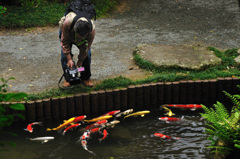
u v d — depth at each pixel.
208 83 5.32
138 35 7.63
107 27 8.24
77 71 4.62
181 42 7.14
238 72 5.53
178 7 9.77
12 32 7.77
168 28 8.13
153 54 6.16
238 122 3.82
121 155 3.97
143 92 5.20
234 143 3.64
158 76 5.34
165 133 4.49
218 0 10.21
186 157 3.93
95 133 4.46
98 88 5.05
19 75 5.54
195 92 5.34
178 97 5.36
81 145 4.18
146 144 4.21
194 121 4.80
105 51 6.62
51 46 6.96
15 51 6.63
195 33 7.71
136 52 6.34
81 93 4.95
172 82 5.28
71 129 4.55
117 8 9.82
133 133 4.49
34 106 4.69
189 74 5.47
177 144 4.21
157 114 5.07
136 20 8.81
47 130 4.56
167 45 6.69
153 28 8.15
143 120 4.87
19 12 8.56
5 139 4.32
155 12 9.43
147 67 5.74
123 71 5.70
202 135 4.42
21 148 4.12
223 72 5.53
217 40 7.21
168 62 5.77
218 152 3.70
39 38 7.44
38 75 5.55
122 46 6.92
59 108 4.86
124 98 5.10
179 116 4.96
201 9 9.52
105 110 5.08
